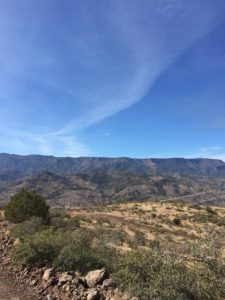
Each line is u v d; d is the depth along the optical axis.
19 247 14.79
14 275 13.08
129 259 10.95
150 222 52.91
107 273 11.57
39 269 13.12
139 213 67.75
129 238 28.92
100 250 14.38
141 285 9.93
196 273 9.52
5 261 15.12
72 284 11.19
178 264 9.95
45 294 10.82
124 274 10.60
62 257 12.98
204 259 9.51
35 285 11.77
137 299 9.52
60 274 12.28
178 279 9.35
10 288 11.46
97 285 11.04
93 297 10.02
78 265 12.80
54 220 30.22
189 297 9.22
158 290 9.31
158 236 34.75
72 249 13.23
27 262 13.82
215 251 9.52
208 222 57.00
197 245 9.90
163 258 10.55
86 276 11.54
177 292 9.20
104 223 44.56
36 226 22.36
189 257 10.16
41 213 30.39
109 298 9.88
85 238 14.99
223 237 9.98
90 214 58.09
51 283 11.53
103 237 21.05
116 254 14.37
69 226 29.83
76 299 10.18
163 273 9.73
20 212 30.14
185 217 61.72
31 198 30.83
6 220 32.88
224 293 9.11
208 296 9.12
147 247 24.58
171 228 48.22
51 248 13.98
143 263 10.55
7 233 23.45
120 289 10.39
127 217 58.12
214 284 9.23
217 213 74.81
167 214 66.94
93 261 12.88
